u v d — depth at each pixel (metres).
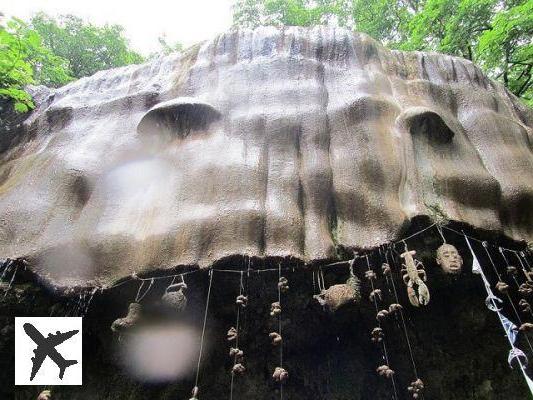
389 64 7.52
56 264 4.91
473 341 5.70
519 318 5.56
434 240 4.84
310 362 5.89
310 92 6.51
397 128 5.96
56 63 11.12
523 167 5.83
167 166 5.89
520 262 5.15
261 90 6.64
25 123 8.17
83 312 4.85
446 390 5.78
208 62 7.56
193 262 4.50
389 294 5.10
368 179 5.31
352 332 5.79
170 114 6.31
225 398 5.54
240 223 4.71
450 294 5.44
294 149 5.77
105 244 5.04
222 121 6.22
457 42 13.11
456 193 5.23
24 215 5.35
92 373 5.30
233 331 4.58
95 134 6.79
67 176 5.88
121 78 8.45
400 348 5.90
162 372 5.32
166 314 4.70
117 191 5.83
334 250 4.70
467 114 6.81
